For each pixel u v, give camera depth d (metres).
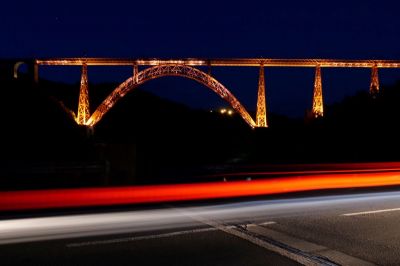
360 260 5.62
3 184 10.88
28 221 7.70
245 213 8.68
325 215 8.53
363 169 18.88
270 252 5.91
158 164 20.70
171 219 8.03
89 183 12.12
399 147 25.75
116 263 5.41
